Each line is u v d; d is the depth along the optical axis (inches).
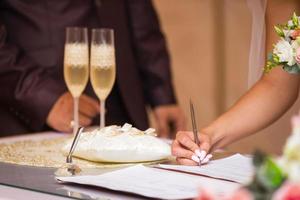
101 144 75.7
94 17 123.5
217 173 67.6
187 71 217.2
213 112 215.6
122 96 125.3
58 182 66.5
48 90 112.8
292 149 36.4
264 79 83.7
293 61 68.4
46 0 119.3
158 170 69.4
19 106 114.3
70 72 94.0
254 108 81.9
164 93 135.2
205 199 37.4
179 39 217.0
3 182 66.7
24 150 85.4
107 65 92.8
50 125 111.3
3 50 115.2
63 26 119.3
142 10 133.6
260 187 37.1
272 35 82.3
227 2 209.6
